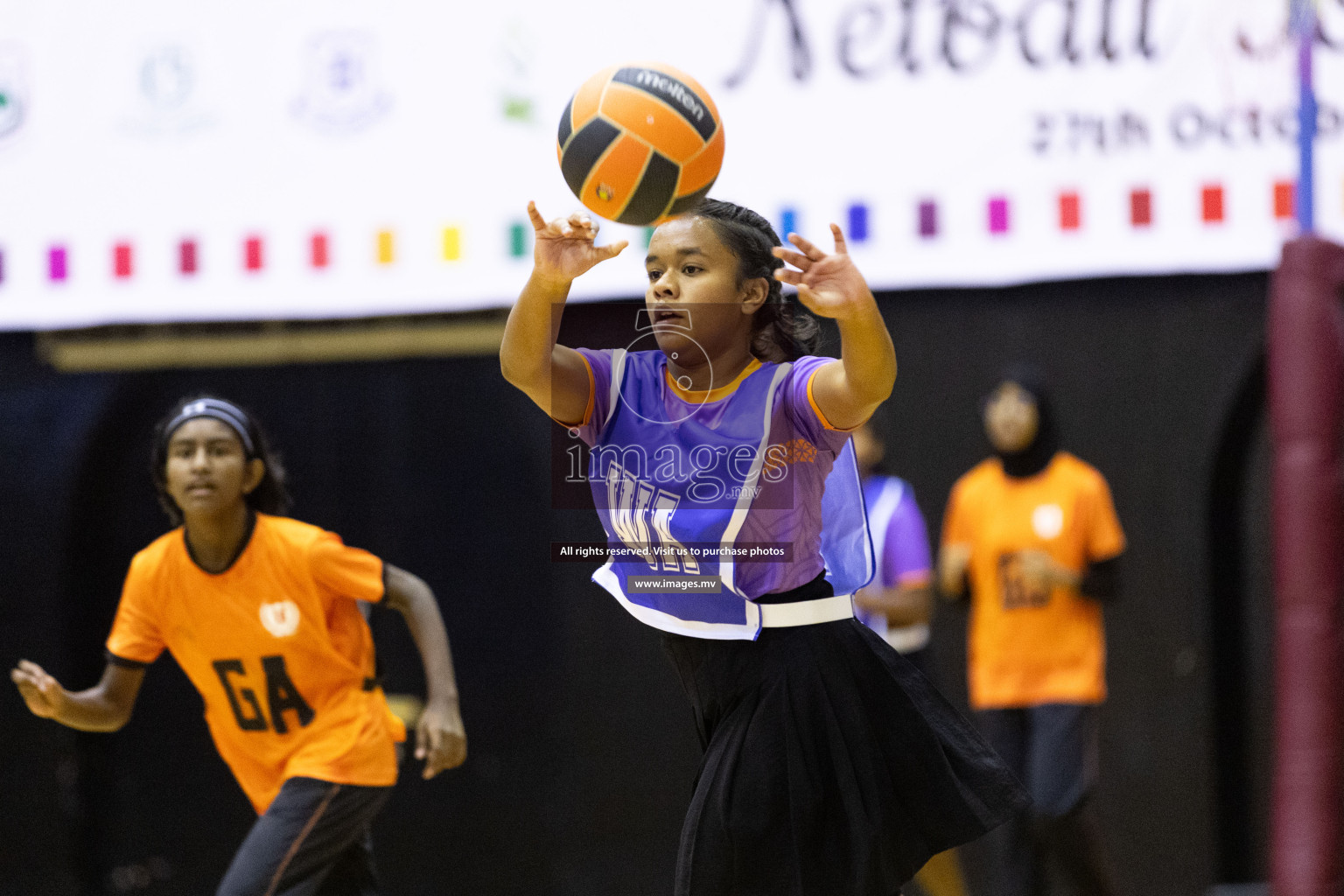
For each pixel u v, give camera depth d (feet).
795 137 59.67
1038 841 54.54
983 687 56.03
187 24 63.21
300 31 62.59
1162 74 58.18
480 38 61.52
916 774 26.55
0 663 68.95
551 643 69.26
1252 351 63.16
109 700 38.96
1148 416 64.03
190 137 63.21
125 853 70.44
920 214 59.31
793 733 25.86
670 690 67.10
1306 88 47.75
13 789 68.95
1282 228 57.88
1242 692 66.44
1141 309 63.93
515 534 69.46
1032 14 58.54
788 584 26.25
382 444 70.23
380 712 38.63
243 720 38.14
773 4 59.47
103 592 70.90
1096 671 54.54
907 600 51.16
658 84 24.88
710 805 25.88
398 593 38.65
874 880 25.86
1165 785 64.39
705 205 25.96
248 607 37.22
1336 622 44.83
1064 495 55.67
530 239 61.52
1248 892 54.29
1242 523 66.64
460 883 69.36
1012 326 64.49
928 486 65.05
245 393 70.33
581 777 67.36
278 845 35.83
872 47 59.26
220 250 63.16
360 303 62.39
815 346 27.45
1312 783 44.68
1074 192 58.75
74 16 63.82
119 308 63.67
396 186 62.18
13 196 64.13
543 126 61.41
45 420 68.90
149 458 69.87
